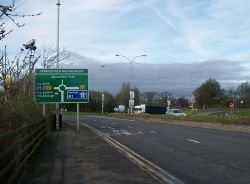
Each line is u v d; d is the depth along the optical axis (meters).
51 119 36.25
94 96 132.12
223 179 12.38
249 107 148.62
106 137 28.92
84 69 38.19
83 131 36.00
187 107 147.88
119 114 78.88
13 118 14.09
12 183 10.24
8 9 9.41
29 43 23.95
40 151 19.80
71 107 128.50
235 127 36.62
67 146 22.33
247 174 13.16
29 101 23.89
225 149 20.23
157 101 146.25
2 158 9.14
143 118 63.75
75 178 12.62
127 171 13.86
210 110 112.69
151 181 12.10
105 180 12.28
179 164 15.45
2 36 11.21
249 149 20.16
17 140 11.47
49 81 37.88
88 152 19.47
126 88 131.25
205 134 30.73
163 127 41.62
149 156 17.89
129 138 27.88
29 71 24.19
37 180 12.32
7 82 18.16
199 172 13.62
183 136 28.95
